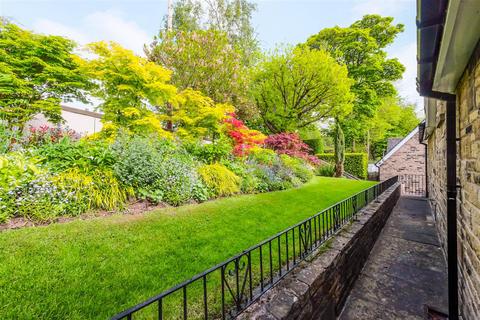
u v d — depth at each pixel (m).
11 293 1.45
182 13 9.66
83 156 3.22
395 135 20.05
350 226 2.85
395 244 3.81
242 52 10.80
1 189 2.41
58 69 6.48
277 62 9.84
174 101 6.03
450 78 1.81
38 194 2.55
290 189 5.87
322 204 4.66
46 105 6.75
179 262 2.04
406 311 2.14
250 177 5.14
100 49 4.93
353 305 2.23
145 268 1.89
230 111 6.32
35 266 1.72
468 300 1.75
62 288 1.56
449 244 1.96
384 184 6.25
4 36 6.23
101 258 1.94
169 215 3.00
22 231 2.19
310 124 11.98
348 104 10.23
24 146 3.75
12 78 5.97
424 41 1.34
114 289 1.62
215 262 2.12
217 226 2.90
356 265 2.66
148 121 5.17
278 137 8.64
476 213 1.52
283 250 2.47
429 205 6.94
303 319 1.43
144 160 3.42
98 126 11.79
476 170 1.51
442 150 3.46
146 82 5.41
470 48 1.37
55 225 2.38
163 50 7.34
